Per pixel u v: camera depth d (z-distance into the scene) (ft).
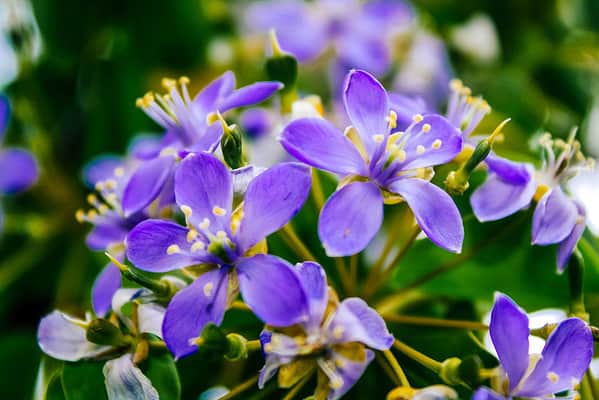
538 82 0.86
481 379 0.55
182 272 0.61
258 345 0.56
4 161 0.78
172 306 0.55
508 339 0.55
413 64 0.85
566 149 0.62
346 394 0.62
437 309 0.67
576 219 0.60
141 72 0.80
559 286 0.66
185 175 0.57
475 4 0.88
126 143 0.78
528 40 0.87
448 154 0.58
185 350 0.55
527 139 0.78
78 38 0.80
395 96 0.63
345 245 0.55
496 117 0.78
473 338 0.62
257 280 0.55
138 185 0.60
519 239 0.66
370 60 0.85
